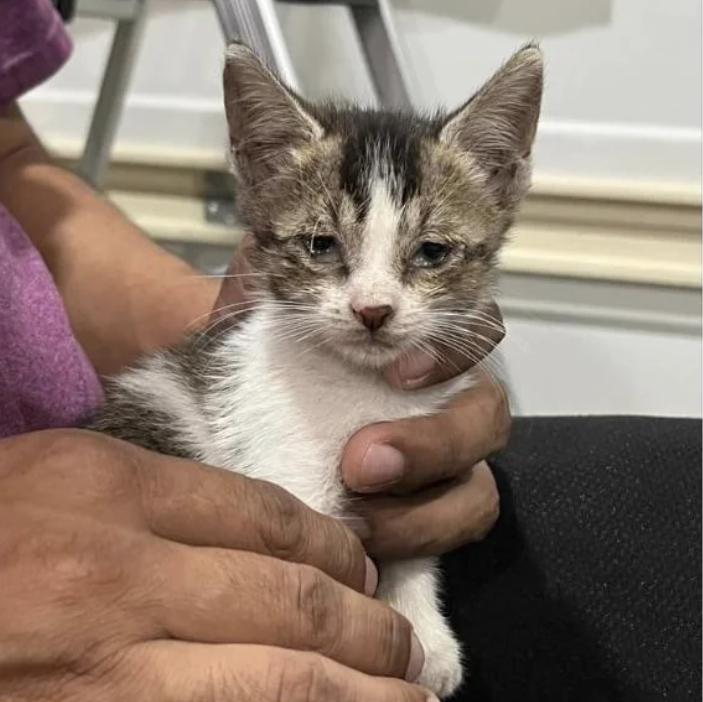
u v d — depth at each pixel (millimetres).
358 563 147
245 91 207
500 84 209
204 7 405
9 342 185
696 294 389
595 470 205
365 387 200
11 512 119
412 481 181
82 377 204
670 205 383
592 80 379
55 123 439
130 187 437
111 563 116
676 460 207
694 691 177
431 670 181
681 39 366
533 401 424
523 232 397
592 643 182
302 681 118
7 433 178
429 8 383
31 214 253
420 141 210
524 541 195
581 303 400
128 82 379
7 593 112
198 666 116
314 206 205
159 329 246
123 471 126
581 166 389
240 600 123
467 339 205
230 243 421
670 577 189
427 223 204
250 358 212
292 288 207
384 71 353
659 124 380
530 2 373
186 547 125
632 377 413
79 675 112
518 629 186
